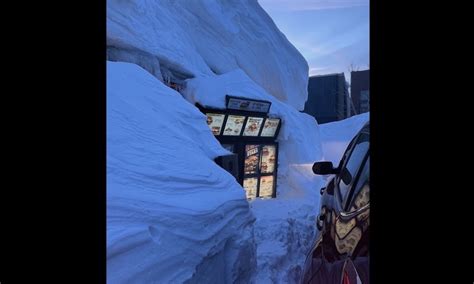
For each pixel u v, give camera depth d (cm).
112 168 382
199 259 348
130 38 912
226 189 519
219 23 1456
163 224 333
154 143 498
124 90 586
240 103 1034
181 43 1172
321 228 352
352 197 261
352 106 3225
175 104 695
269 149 1195
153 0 1098
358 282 184
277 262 636
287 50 1872
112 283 242
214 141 725
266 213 938
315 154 1502
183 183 444
